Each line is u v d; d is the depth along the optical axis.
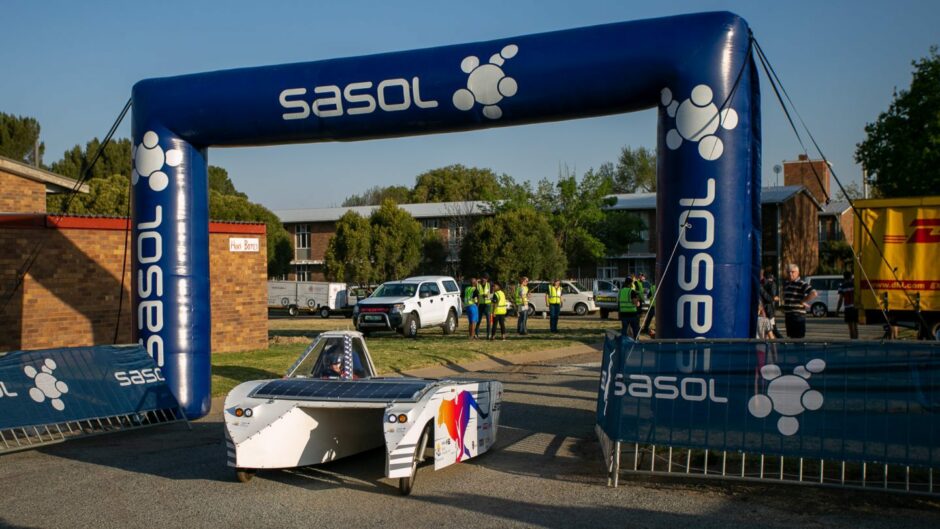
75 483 7.60
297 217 62.59
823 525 6.02
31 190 23.16
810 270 52.94
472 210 54.38
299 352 19.64
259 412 7.30
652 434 7.25
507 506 6.63
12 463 8.52
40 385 9.25
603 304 36.09
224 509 6.65
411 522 6.22
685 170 8.77
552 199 52.00
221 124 10.75
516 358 17.97
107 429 9.84
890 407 6.56
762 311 13.59
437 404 7.28
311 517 6.39
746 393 7.02
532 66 9.23
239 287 20.39
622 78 8.95
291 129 10.52
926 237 18.91
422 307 26.00
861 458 6.60
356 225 49.59
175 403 10.59
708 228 8.70
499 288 23.31
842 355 6.76
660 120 9.03
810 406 6.80
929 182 35.00
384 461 8.41
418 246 51.44
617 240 51.81
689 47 8.71
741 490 7.03
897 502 6.61
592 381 14.20
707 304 8.69
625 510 6.47
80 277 17.27
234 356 18.45
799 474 6.91
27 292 16.39
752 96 9.03
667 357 7.31
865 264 19.55
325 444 7.75
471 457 8.09
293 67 10.51
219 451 9.07
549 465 8.10
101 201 47.38
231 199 53.62
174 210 11.01
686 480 7.38
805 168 58.66
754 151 9.05
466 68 9.52
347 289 46.00
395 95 9.84
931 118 34.97
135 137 11.17
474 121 9.75
